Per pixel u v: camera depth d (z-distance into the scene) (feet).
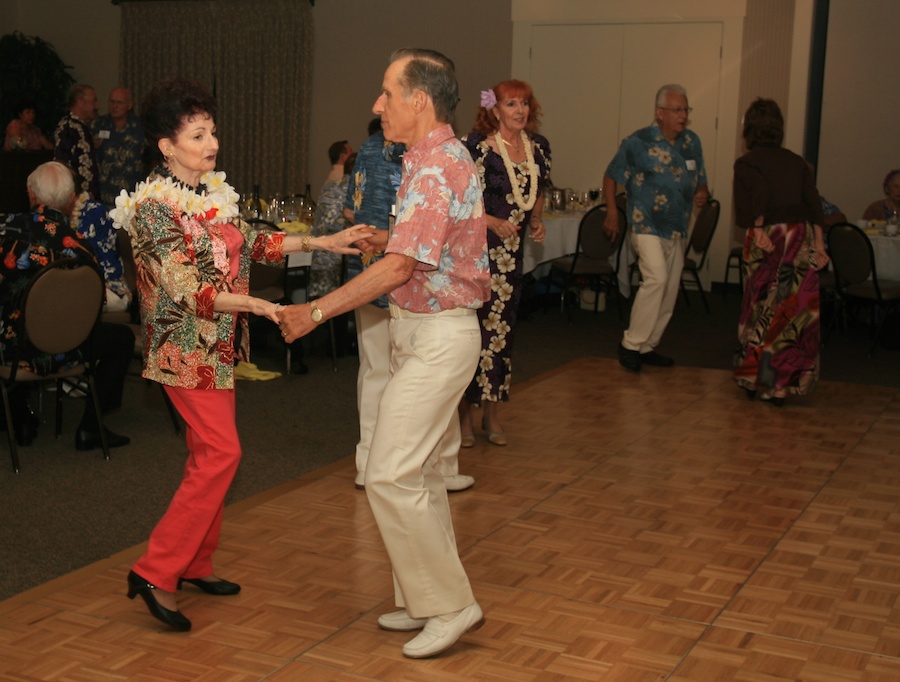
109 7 38.60
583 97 32.50
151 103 8.55
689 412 17.04
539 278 27.12
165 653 8.63
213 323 8.60
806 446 15.12
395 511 8.14
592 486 13.21
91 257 13.51
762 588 10.09
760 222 16.99
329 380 19.31
